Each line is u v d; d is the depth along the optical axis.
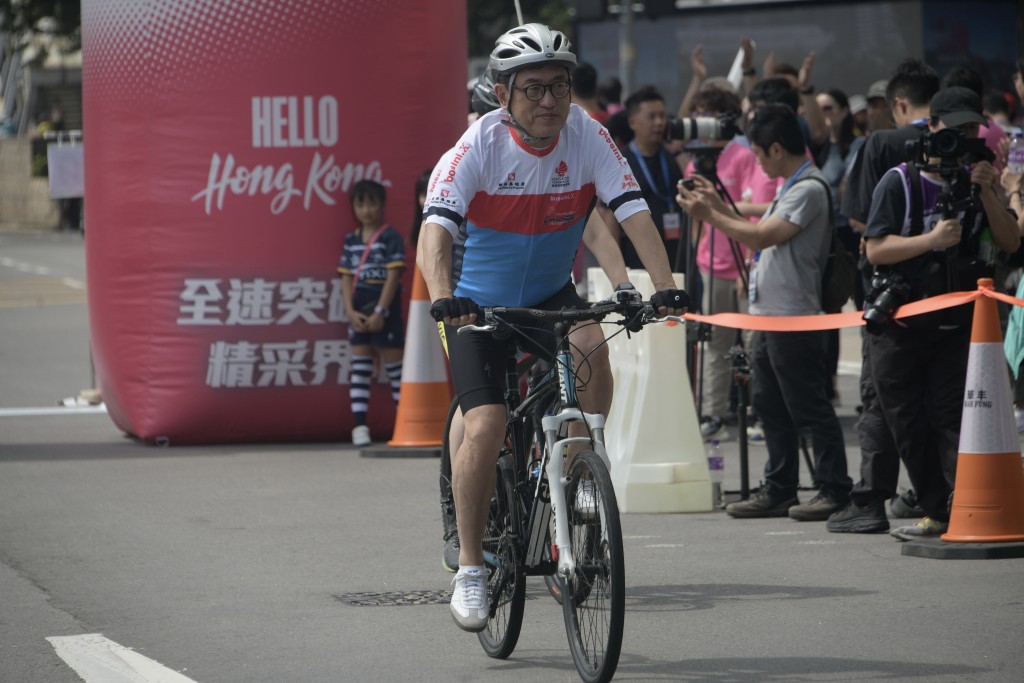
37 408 20.75
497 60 8.38
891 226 11.41
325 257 17.06
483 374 8.59
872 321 11.42
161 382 17.05
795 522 12.97
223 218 16.84
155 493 14.48
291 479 15.18
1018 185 12.99
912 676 8.30
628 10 36.84
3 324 32.16
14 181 72.62
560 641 9.30
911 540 11.67
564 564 8.08
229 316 16.94
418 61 17.16
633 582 10.78
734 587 10.56
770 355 12.87
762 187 17.42
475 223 8.76
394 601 10.33
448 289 8.13
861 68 34.84
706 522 13.08
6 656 9.02
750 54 21.12
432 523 12.98
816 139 19.56
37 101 79.31
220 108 16.73
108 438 18.08
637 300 7.94
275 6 16.69
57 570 11.33
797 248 12.80
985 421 11.27
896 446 11.75
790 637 9.18
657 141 17.11
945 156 11.12
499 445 8.48
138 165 16.88
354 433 17.12
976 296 11.22
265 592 10.61
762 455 16.73
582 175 8.72
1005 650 8.79
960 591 10.24
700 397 15.00
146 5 16.66
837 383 22.08
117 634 9.53
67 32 56.66
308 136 16.88
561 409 8.34
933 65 34.34
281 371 17.11
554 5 51.91
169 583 10.90
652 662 8.70
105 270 17.36
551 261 8.87
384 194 16.92
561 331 8.26
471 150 8.50
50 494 14.44
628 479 13.55
